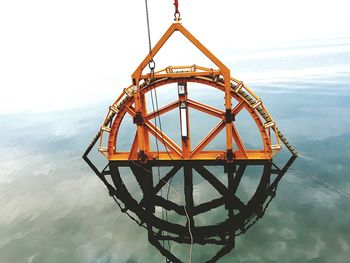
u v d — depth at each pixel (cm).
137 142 1628
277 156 1658
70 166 1809
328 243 909
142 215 1195
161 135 1588
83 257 946
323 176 1370
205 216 1152
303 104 2748
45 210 1279
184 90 1456
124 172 1625
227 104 1407
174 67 1459
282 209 1130
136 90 1466
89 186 1491
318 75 4294
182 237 1027
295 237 953
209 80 1422
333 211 1080
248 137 2055
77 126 2900
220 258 891
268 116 1442
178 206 1245
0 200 1405
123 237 1045
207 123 2533
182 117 1509
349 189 1233
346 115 2278
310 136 1909
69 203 1328
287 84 3856
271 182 1359
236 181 1404
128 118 3050
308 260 841
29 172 1767
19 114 3847
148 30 1320
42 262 938
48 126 3020
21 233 1111
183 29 1320
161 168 1614
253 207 1174
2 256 981
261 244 937
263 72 5209
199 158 1603
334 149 1667
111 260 923
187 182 1438
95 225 1135
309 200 1173
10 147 2378
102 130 1659
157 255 933
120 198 1347
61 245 1020
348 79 3750
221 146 1953
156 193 1366
